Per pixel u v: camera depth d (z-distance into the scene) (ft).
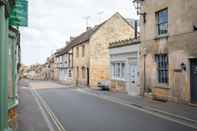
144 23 60.75
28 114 40.45
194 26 44.42
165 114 39.37
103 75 109.29
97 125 32.42
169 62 51.65
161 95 54.44
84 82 115.96
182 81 47.88
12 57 24.81
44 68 256.11
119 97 62.34
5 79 20.35
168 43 51.93
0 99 19.70
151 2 57.93
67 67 150.92
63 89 93.97
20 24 28.60
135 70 66.44
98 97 64.39
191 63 45.88
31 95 70.79
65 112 42.24
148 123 33.45
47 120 35.81
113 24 110.52
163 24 54.49
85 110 44.09
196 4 44.14
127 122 34.06
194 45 44.60
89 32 124.16
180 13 48.29
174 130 29.73
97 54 108.47
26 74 282.15
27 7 29.43
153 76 57.36
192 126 31.73
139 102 52.21
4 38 19.71
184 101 47.39
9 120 23.59
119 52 76.07
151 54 58.03
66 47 167.94
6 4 19.79
